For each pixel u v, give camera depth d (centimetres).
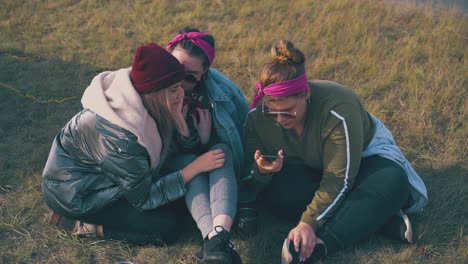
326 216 339
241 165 397
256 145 371
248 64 601
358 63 589
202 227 339
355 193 348
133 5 754
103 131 328
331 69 588
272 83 322
